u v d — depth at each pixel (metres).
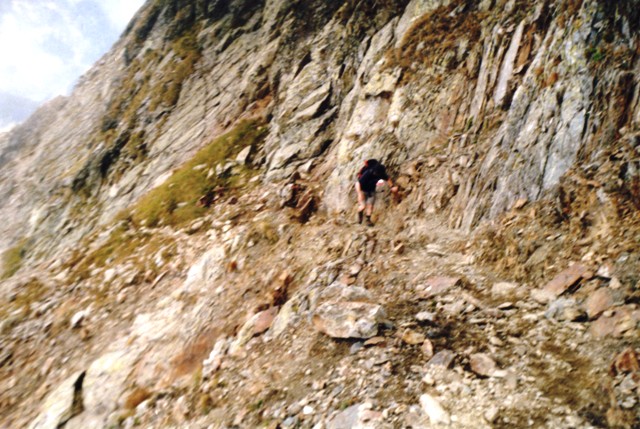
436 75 12.56
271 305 7.60
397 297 6.14
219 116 22.28
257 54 24.00
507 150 8.34
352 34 18.80
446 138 11.08
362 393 4.13
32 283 14.55
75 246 16.78
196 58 28.67
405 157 11.35
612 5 7.45
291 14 23.66
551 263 5.52
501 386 3.71
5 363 10.45
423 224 9.09
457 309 5.32
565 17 8.66
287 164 15.27
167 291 10.62
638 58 6.63
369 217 9.84
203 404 5.18
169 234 13.73
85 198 25.66
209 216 13.94
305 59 19.95
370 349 4.83
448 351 4.41
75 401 7.43
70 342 10.30
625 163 5.70
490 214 7.78
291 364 5.19
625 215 5.25
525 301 5.08
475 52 12.01
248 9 29.08
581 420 3.10
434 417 3.51
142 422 5.64
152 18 35.41
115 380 7.50
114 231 15.68
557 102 7.66
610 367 3.45
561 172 6.81
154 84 29.28
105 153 26.45
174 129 24.50
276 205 12.75
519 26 10.69
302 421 4.07
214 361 6.19
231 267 9.80
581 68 7.50
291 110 17.53
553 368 3.77
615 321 3.99
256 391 4.89
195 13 32.31
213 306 8.62
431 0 15.38
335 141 15.29
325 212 11.65
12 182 42.59
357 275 7.26
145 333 8.91
